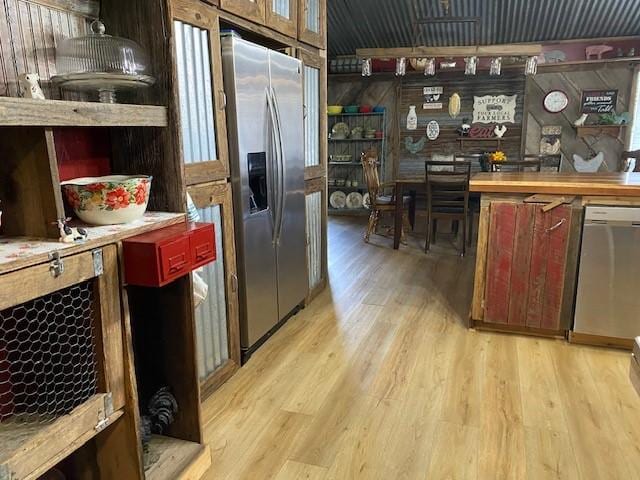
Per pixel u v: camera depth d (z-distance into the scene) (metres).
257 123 2.54
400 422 2.05
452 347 2.76
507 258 2.81
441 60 6.35
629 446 1.88
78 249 1.22
